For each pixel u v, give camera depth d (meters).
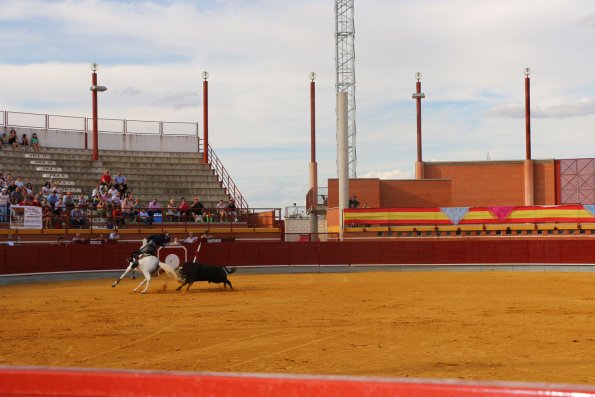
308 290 23.81
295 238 51.03
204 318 15.91
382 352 11.41
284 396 2.46
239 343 12.38
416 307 18.11
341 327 14.34
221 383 2.51
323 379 2.46
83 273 31.62
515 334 13.27
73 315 16.62
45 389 2.58
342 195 41.88
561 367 10.14
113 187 40.03
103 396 2.55
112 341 12.70
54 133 47.81
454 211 40.97
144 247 23.53
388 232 41.03
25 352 11.59
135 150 50.31
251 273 35.62
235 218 42.09
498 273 34.53
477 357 10.94
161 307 18.33
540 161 57.28
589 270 36.34
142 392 2.54
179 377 2.54
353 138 64.06
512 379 9.35
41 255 30.17
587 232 39.78
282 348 11.84
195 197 42.28
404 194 52.81
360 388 2.41
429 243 37.38
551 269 36.72
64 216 35.19
